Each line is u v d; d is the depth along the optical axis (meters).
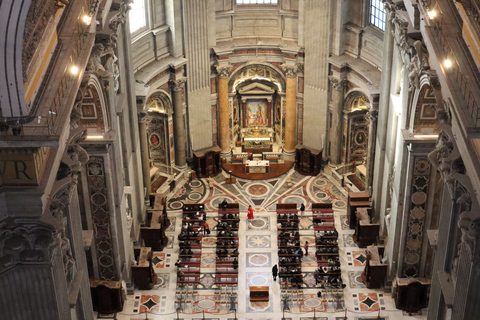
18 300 20.69
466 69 20.78
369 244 35.84
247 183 41.72
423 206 30.34
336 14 37.84
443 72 20.89
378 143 35.25
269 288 33.28
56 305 20.98
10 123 18.06
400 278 31.77
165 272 34.53
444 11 23.48
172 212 39.12
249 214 38.31
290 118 42.69
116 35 29.19
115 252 31.53
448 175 22.53
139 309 32.28
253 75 42.91
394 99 31.84
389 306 32.16
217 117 42.78
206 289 33.34
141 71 37.34
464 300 21.44
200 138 42.25
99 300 32.03
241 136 45.00
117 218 31.34
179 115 40.50
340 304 32.25
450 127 23.27
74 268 23.53
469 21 20.47
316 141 42.06
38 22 19.58
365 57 37.78
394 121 32.12
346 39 38.59
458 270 21.95
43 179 19.25
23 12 16.80
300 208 38.53
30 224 19.66
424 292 31.64
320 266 34.12
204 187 41.38
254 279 33.91
